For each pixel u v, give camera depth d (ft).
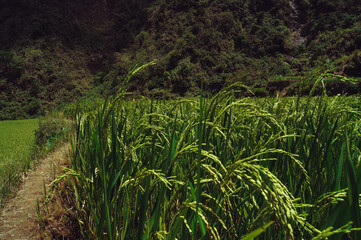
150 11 364.99
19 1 324.60
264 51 272.92
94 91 266.16
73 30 327.47
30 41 290.97
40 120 31.07
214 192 3.16
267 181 3.22
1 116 222.89
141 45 336.08
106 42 337.31
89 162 6.00
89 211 5.03
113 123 4.07
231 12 319.88
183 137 3.33
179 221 2.70
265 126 5.36
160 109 6.47
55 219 7.86
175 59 269.85
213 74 256.11
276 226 3.89
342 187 2.70
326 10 295.69
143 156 5.00
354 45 170.81
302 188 4.27
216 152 4.30
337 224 2.15
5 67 256.32
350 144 4.62
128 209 3.26
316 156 4.13
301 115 4.99
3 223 8.36
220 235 3.42
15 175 13.12
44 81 265.34
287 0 318.86
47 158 17.85
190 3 343.46
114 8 380.58
